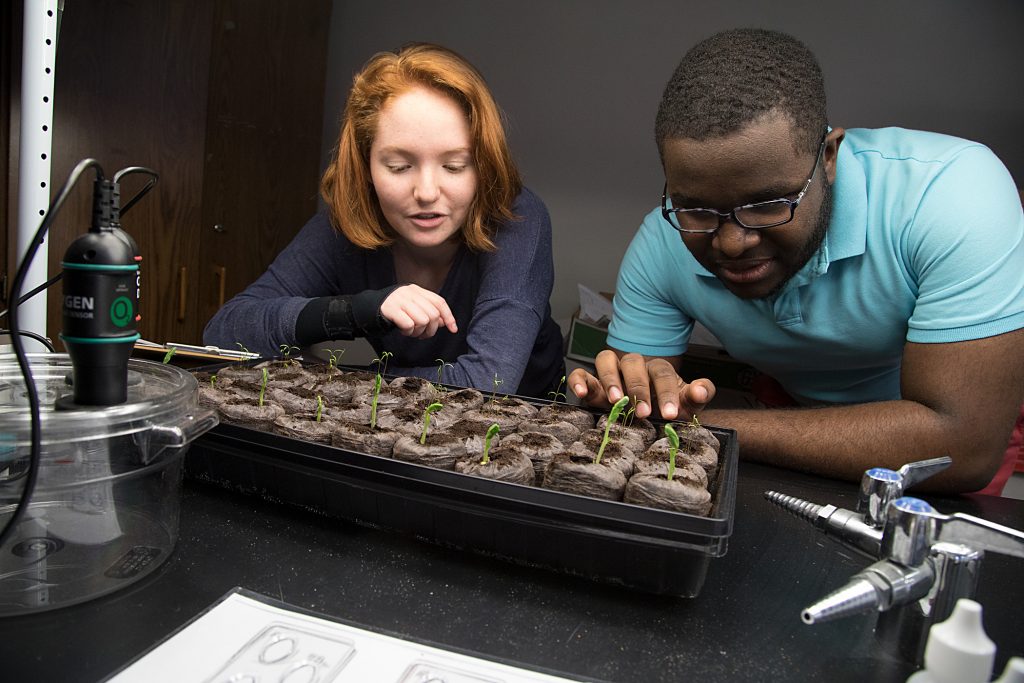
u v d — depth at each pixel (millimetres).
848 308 749
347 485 465
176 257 1354
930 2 1339
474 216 802
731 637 380
